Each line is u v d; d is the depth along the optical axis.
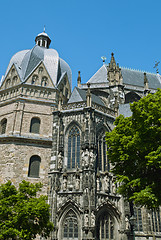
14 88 49.47
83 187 35.19
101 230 35.00
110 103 53.53
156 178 26.06
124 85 62.66
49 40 64.62
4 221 27.92
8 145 43.34
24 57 54.28
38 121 47.72
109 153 30.31
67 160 39.12
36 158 43.81
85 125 39.06
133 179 27.06
